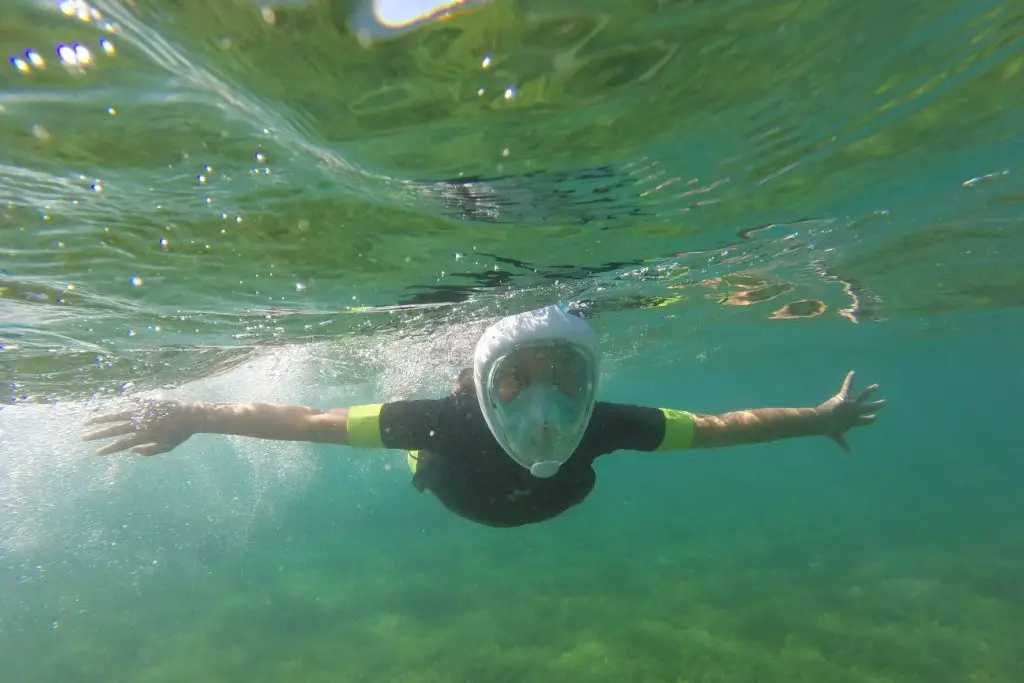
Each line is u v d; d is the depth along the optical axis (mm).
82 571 5246
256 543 6352
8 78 749
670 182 1241
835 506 7547
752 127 1050
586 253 1705
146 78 764
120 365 2557
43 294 1634
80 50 708
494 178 1123
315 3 644
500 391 908
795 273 2582
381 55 737
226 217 1234
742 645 2684
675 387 11297
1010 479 10648
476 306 2174
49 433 4188
